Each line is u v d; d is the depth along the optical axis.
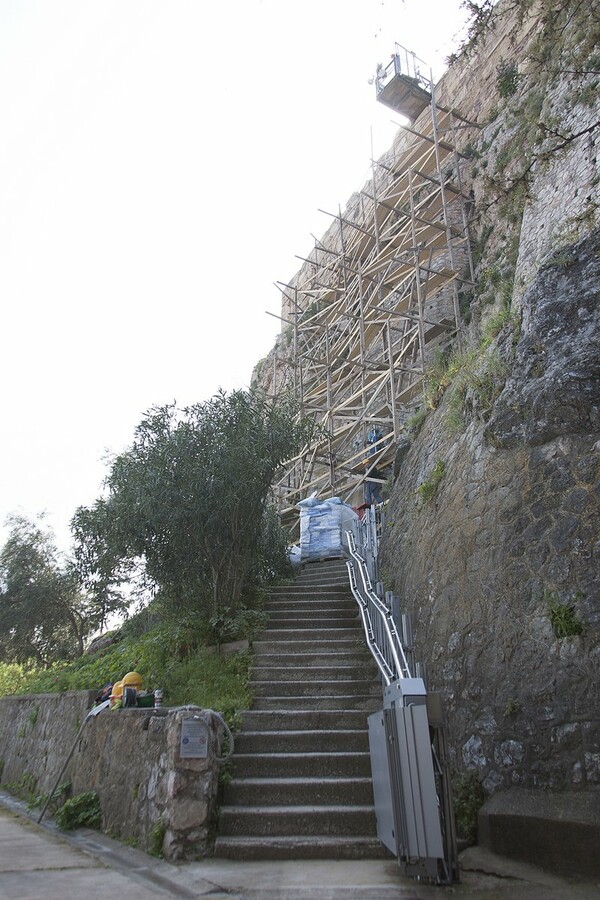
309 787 5.33
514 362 6.62
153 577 9.13
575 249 6.41
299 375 20.30
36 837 5.91
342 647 7.94
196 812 4.79
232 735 5.84
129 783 5.76
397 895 3.73
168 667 8.23
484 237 16.19
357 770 5.68
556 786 4.54
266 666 7.65
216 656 8.09
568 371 5.64
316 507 13.34
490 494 6.21
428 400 10.34
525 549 5.54
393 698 4.50
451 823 4.04
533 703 4.91
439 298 16.70
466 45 6.12
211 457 8.84
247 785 5.33
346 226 24.28
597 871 3.88
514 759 4.93
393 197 20.08
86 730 7.23
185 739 4.98
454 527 6.68
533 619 5.19
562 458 5.54
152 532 8.83
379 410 16.16
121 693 7.04
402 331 16.59
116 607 10.99
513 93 16.48
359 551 9.72
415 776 3.88
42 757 8.84
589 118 10.71
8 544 17.70
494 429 6.38
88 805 6.35
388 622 6.39
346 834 4.91
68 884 4.00
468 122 18.42
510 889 3.79
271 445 9.48
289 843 4.68
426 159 19.17
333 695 7.02
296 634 8.30
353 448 17.67
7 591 17.28
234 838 4.80
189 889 3.88
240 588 9.10
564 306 6.13
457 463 7.22
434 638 6.43
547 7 6.21
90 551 9.96
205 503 8.62
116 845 5.33
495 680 5.34
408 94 21.30
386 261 17.58
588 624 4.76
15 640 17.28
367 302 18.92
